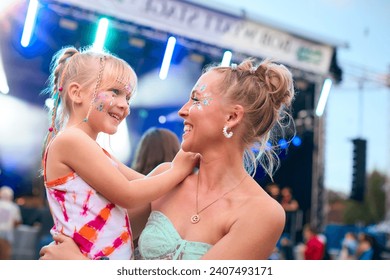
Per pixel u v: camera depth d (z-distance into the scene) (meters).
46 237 7.81
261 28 9.58
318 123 12.30
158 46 10.09
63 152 1.60
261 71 1.68
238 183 1.63
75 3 8.43
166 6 8.78
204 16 9.08
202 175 1.68
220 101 1.62
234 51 9.62
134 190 1.58
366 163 12.21
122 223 1.63
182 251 1.55
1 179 11.39
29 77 10.75
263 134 1.68
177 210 1.65
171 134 2.91
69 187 1.59
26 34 7.64
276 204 1.55
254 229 1.49
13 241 7.54
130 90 1.71
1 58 10.22
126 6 8.62
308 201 12.62
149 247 1.60
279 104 1.69
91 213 1.58
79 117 1.66
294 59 10.12
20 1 9.65
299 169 12.69
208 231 1.56
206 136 1.62
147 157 2.85
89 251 1.55
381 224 14.49
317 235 9.25
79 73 1.66
